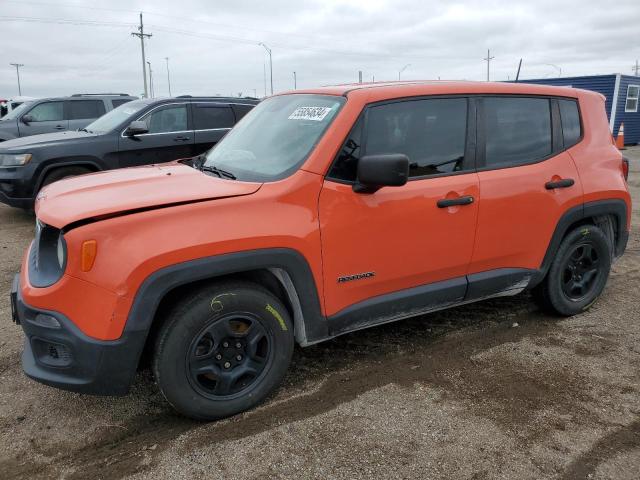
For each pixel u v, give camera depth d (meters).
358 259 3.16
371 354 3.75
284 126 3.47
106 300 2.54
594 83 21.64
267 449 2.73
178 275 2.62
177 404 2.81
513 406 3.09
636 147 21.62
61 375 2.68
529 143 3.86
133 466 2.62
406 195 3.27
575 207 4.02
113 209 2.61
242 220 2.79
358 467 2.60
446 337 4.02
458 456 2.67
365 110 3.20
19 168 7.32
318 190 3.01
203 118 8.60
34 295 2.64
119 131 7.87
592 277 4.39
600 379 3.38
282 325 3.03
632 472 2.54
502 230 3.70
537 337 4.00
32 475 2.57
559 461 2.62
